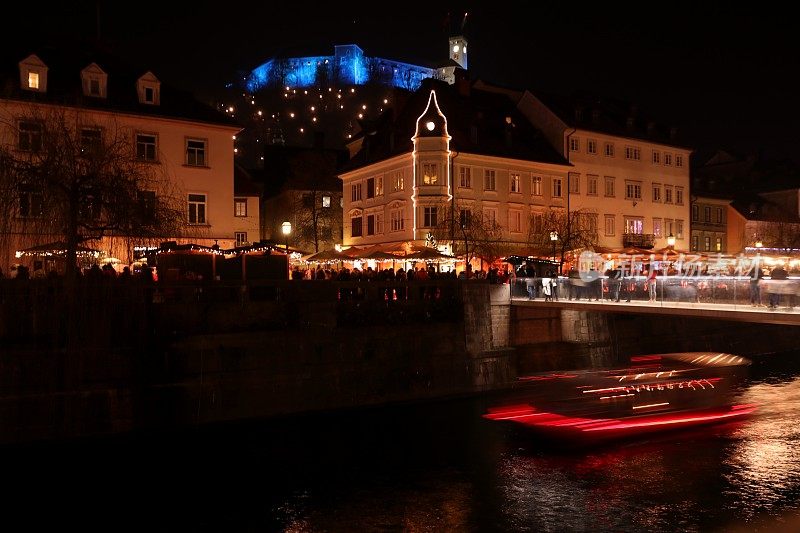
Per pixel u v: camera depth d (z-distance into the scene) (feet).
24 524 54.34
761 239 200.75
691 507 56.39
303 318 87.40
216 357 80.33
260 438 75.97
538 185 164.35
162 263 90.12
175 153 125.29
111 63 131.85
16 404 68.95
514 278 111.55
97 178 76.48
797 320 67.67
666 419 70.49
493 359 104.37
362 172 173.06
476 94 181.37
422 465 67.05
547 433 68.44
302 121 479.00
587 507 56.70
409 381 94.99
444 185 147.13
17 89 108.27
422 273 104.32
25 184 73.46
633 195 185.37
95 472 65.05
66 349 71.92
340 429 79.97
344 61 529.04
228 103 474.90
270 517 55.52
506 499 58.49
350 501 58.49
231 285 82.07
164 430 76.38
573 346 121.70
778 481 61.41
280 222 208.74
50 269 75.10
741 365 78.48
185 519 55.21
